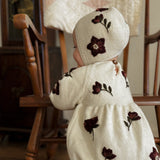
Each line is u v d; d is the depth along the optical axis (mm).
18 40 1450
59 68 1587
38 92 832
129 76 1460
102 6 1214
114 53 781
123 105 729
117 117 683
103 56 770
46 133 1307
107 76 734
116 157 640
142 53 1432
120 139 648
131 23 1167
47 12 1147
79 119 715
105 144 647
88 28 773
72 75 748
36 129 815
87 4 1221
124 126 670
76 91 730
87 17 799
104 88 719
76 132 695
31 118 1381
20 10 1438
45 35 1093
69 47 1529
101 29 761
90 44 767
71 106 753
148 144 660
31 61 813
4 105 1409
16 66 1364
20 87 1370
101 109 700
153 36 1050
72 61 1536
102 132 656
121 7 1184
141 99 792
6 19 1448
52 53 1431
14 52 1351
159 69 1404
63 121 1420
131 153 639
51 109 1400
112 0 1198
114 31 756
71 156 686
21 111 1391
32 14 1417
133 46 1441
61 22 1169
